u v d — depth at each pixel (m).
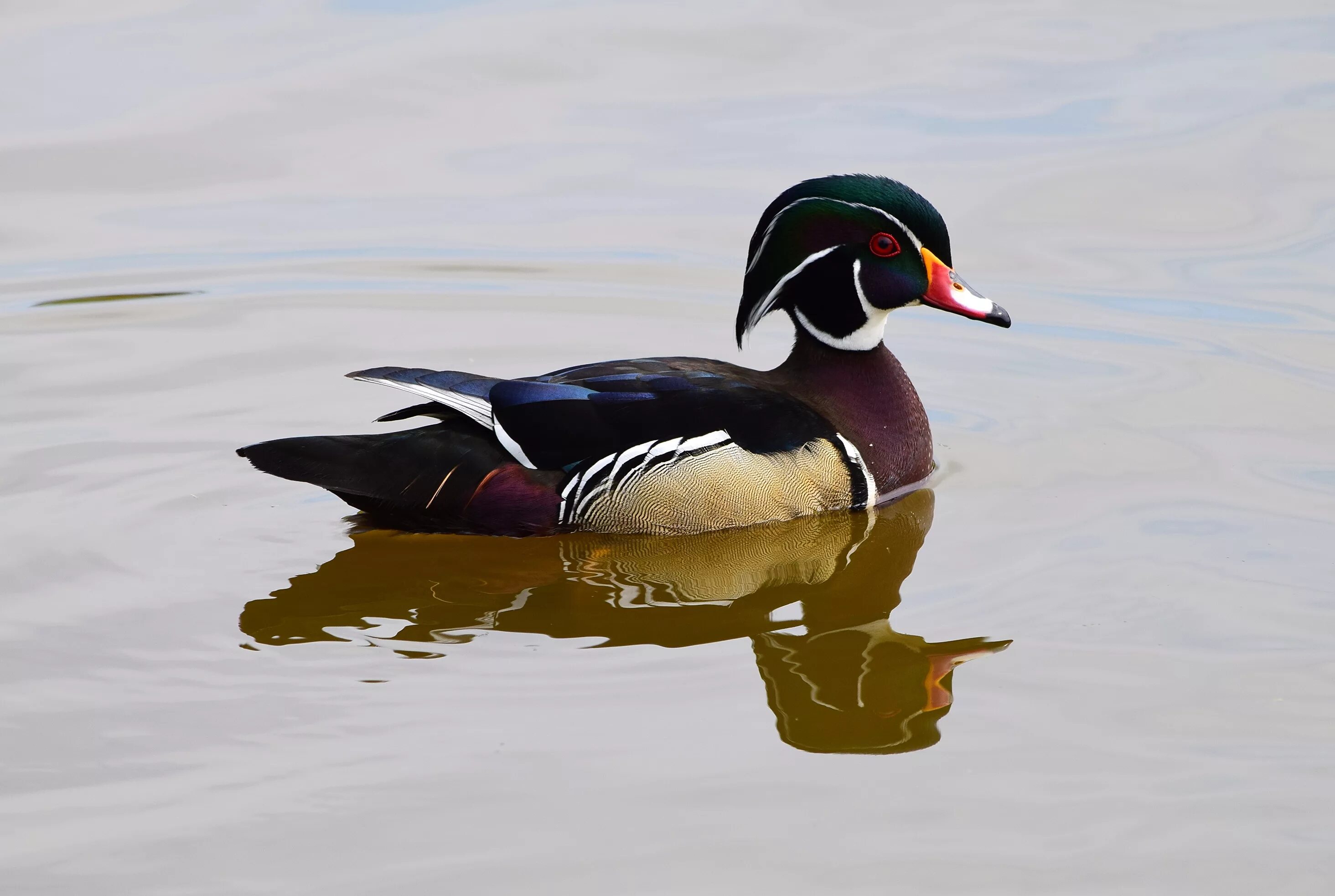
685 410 12.31
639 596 11.34
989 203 18.19
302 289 17.09
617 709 9.62
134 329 16.23
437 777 8.88
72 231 18.05
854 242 12.94
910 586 11.31
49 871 8.11
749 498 12.34
